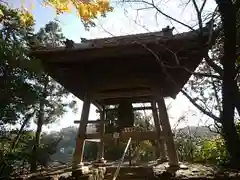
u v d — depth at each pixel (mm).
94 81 5711
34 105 9148
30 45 5348
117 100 8133
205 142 9789
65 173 5129
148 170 4828
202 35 3828
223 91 3002
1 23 6738
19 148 9984
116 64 5441
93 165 6723
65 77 6176
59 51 4852
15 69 7395
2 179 5191
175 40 4438
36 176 5055
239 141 2879
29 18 5535
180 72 5777
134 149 12297
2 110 7383
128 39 4918
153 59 5145
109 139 5328
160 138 5238
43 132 15141
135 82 5578
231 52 2984
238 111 2910
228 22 2973
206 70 4992
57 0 4320
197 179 3998
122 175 4918
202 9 3746
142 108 7727
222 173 4066
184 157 10766
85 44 5359
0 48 6555
